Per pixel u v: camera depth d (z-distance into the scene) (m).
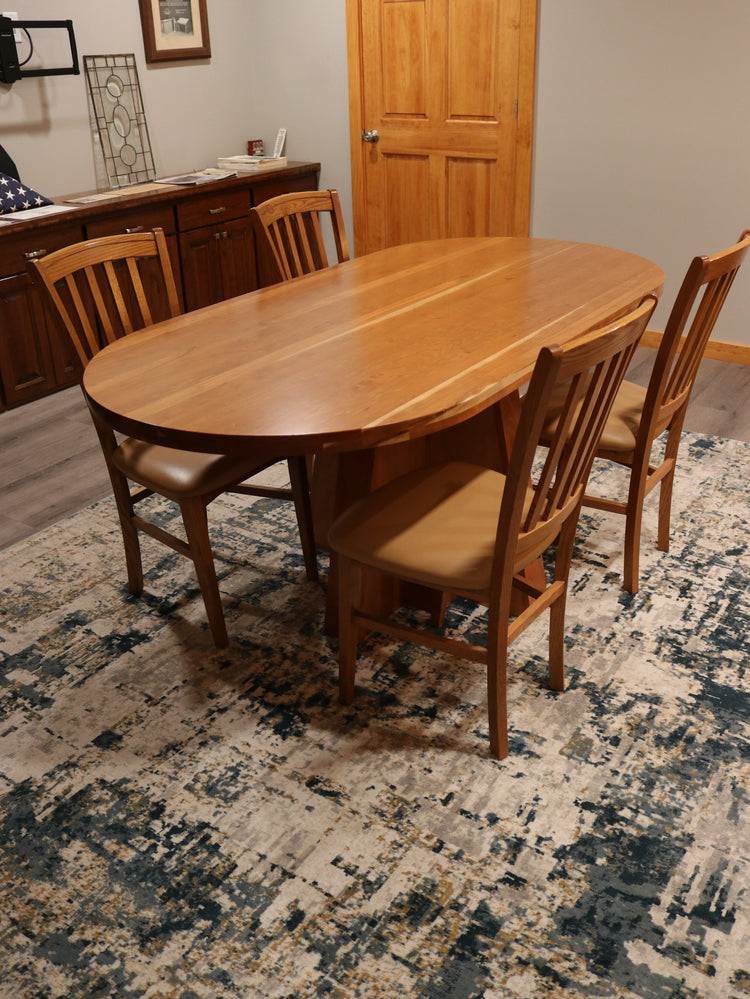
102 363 2.07
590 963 1.52
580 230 4.47
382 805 1.84
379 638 2.37
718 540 2.77
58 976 1.52
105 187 4.58
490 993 1.47
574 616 2.43
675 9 3.84
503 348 2.03
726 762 1.94
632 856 1.72
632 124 4.13
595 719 2.06
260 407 1.77
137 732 2.06
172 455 2.27
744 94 3.81
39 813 1.85
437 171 4.80
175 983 1.50
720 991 1.47
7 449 3.57
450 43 4.48
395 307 2.38
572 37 4.14
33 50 4.11
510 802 1.84
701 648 2.29
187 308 4.64
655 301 1.76
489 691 1.89
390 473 2.30
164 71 4.79
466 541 1.88
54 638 2.40
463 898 1.64
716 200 4.05
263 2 5.04
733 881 1.66
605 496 3.04
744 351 4.19
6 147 4.12
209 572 2.25
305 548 2.58
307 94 5.11
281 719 2.08
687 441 3.45
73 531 2.94
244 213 4.82
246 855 1.73
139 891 1.67
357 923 1.59
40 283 2.17
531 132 4.41
